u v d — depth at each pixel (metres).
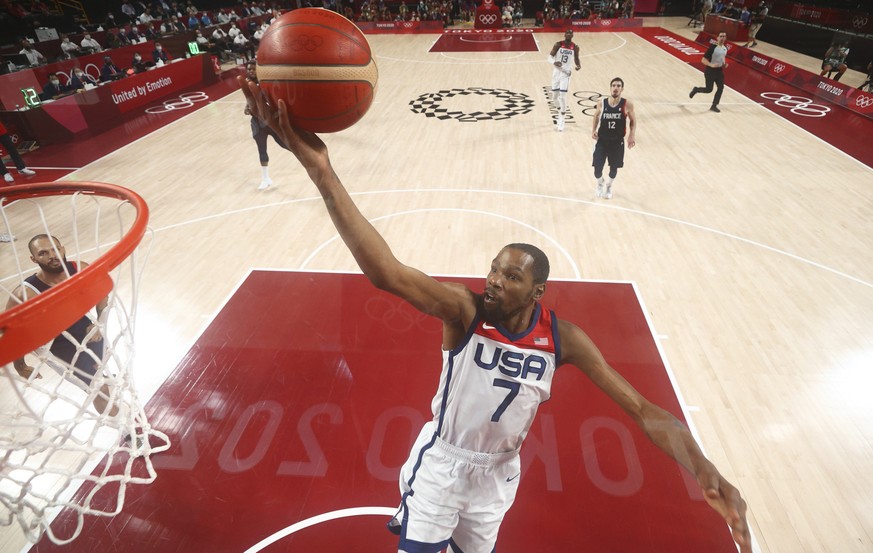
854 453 2.92
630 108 5.35
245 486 2.75
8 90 8.40
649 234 5.18
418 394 3.30
